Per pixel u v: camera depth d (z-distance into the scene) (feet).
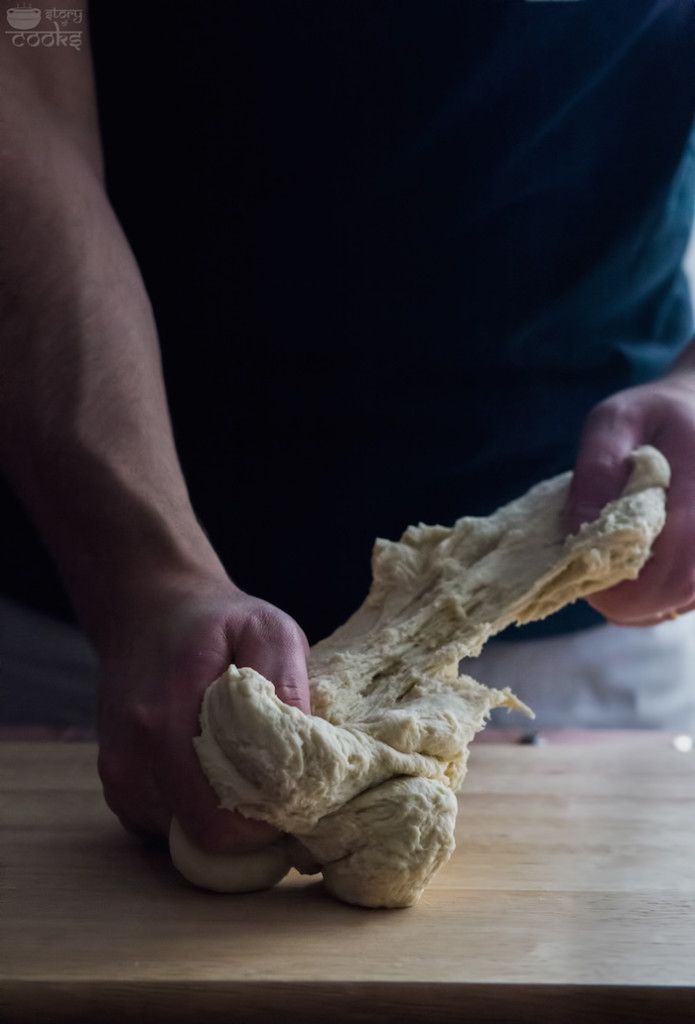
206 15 3.56
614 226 3.75
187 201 3.69
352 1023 2.34
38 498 2.93
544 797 3.23
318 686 2.78
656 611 3.18
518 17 3.61
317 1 3.57
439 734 2.68
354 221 3.69
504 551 3.13
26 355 2.99
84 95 3.38
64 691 3.79
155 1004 2.32
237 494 3.80
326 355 3.76
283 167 3.66
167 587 2.76
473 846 2.92
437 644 2.97
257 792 2.54
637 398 3.30
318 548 3.83
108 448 2.90
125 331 3.08
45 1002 2.32
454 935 2.50
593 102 3.70
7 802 3.10
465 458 3.82
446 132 3.66
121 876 2.71
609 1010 2.35
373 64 3.62
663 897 2.67
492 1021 2.34
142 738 2.62
